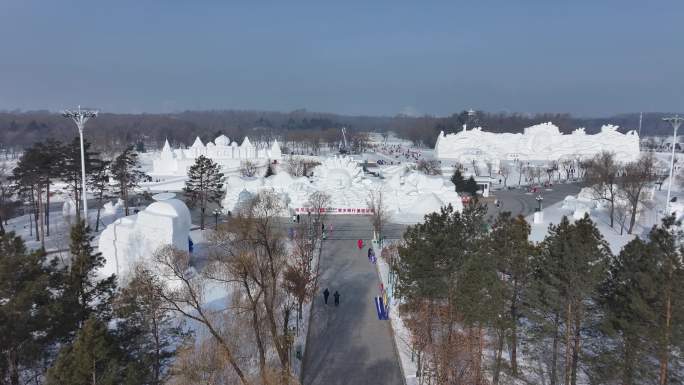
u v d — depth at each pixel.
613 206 93.44
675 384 31.98
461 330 40.34
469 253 38.72
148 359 29.67
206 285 52.28
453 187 104.94
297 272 46.81
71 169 80.44
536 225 94.06
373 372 41.44
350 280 62.31
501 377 40.12
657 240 32.41
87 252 31.91
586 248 33.53
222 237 47.75
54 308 28.53
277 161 174.88
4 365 28.47
